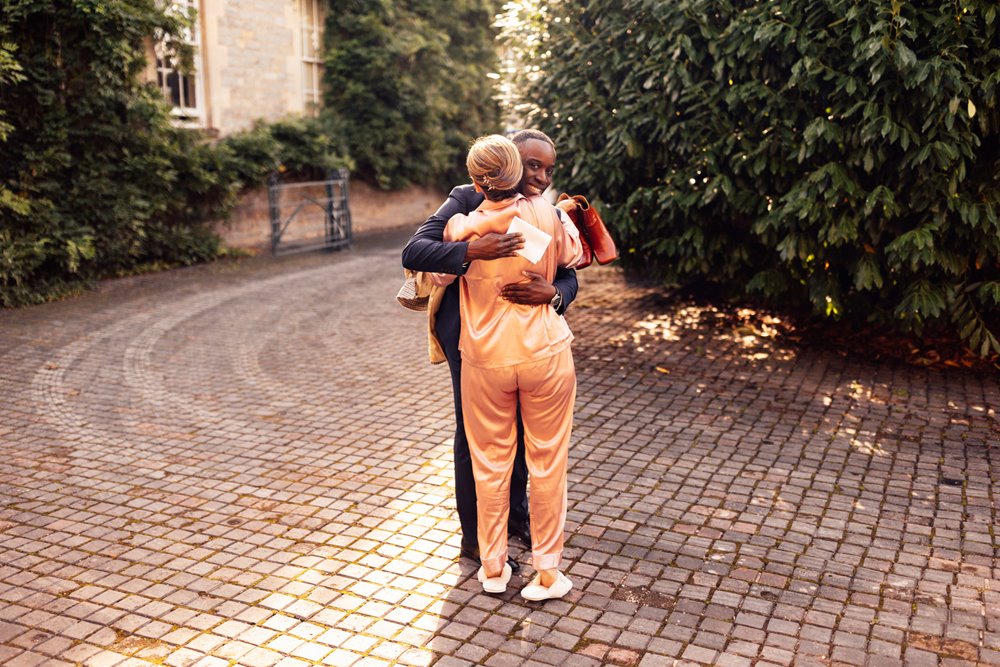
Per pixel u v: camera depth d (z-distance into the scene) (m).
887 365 6.64
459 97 19.31
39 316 8.66
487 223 3.05
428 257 3.06
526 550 3.76
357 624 3.15
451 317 3.39
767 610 3.23
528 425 3.23
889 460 4.76
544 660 2.92
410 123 17.59
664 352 7.05
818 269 6.61
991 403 5.72
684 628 3.12
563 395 3.19
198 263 12.31
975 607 3.25
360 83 16.58
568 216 3.37
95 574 3.51
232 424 5.44
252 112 14.75
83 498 4.29
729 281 7.75
